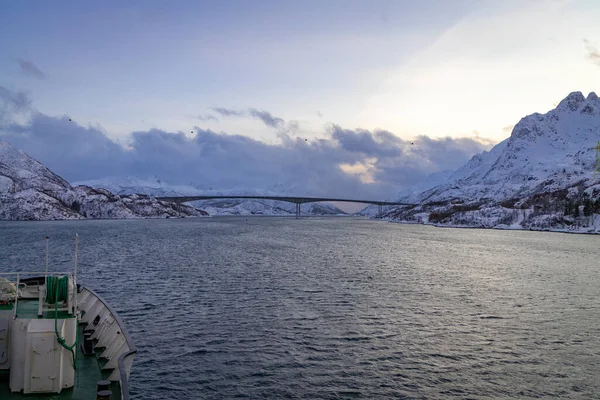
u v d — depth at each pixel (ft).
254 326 141.18
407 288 216.74
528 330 145.48
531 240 650.43
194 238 545.03
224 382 99.04
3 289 63.57
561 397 96.89
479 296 202.08
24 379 53.67
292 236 622.95
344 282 228.22
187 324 142.31
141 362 109.19
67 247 405.59
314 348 122.11
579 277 272.72
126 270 258.57
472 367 111.96
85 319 85.15
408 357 117.50
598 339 136.87
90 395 56.39
